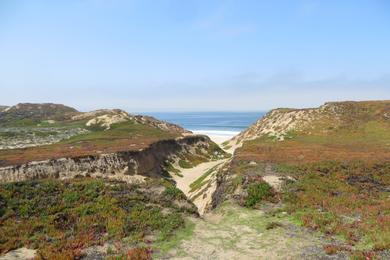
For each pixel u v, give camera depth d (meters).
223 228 23.55
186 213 26.78
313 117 95.00
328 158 44.06
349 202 28.20
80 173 48.72
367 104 95.44
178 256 18.83
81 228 22.03
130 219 23.78
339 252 18.47
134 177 36.41
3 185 26.06
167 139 80.25
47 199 25.39
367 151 52.19
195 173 68.88
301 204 27.80
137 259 18.02
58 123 122.19
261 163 41.69
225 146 118.19
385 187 34.06
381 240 19.16
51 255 17.97
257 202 28.80
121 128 104.31
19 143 79.50
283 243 20.31
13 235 20.41
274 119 109.00
